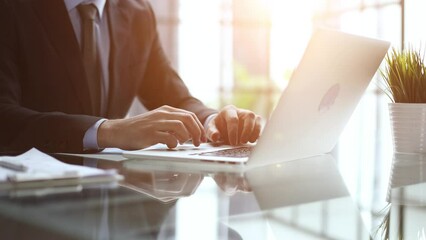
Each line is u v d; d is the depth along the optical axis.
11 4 1.54
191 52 5.91
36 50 1.53
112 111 1.67
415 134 1.18
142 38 1.78
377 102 3.18
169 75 1.86
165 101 1.82
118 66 1.68
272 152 0.90
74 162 0.96
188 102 1.74
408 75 1.18
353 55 0.94
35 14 1.55
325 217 0.55
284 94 0.81
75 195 0.63
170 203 0.60
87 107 1.57
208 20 5.91
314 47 0.80
